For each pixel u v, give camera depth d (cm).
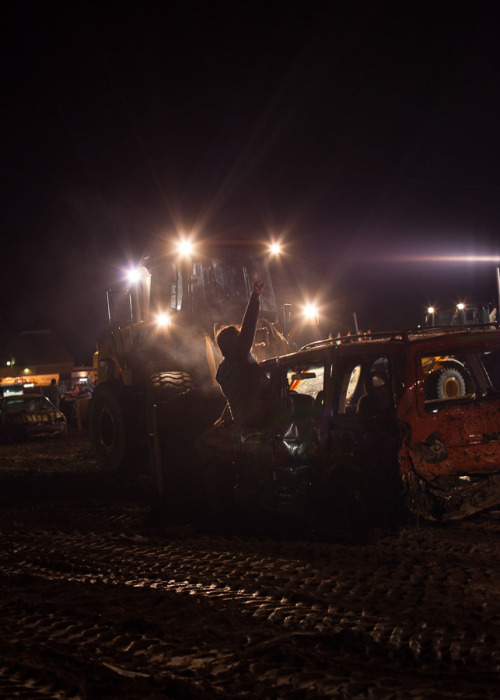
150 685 387
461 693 353
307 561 641
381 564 611
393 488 651
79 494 1177
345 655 414
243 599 536
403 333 690
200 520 884
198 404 1046
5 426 2533
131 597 557
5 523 952
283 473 779
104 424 1408
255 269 1244
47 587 608
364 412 692
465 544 653
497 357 769
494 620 450
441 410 667
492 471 664
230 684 384
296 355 792
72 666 422
